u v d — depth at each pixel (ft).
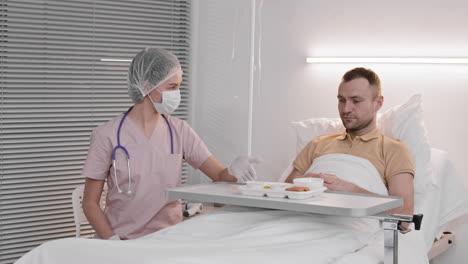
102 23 10.23
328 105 10.05
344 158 7.68
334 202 5.62
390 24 9.34
